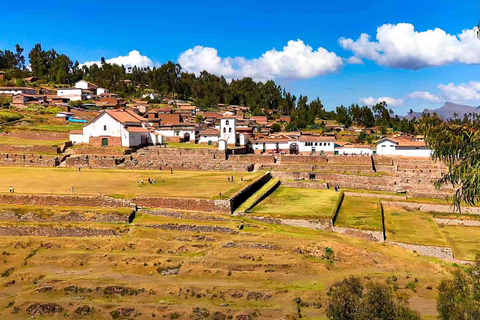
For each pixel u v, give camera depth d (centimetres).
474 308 3161
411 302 4938
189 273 5600
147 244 6309
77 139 12781
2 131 13925
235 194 7831
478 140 2680
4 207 7275
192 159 11975
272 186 9906
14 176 9738
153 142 13312
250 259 5881
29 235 6694
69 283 5325
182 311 4750
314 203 8494
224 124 13750
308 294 5050
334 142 13975
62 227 6706
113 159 11325
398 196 9738
